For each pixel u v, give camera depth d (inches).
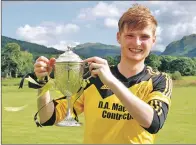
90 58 55.6
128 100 52.6
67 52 59.7
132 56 61.0
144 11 60.0
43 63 58.9
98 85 63.0
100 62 54.7
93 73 53.7
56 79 58.2
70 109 62.4
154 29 60.9
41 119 65.0
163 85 61.9
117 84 52.5
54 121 64.7
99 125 61.5
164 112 57.0
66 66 57.2
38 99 63.1
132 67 62.6
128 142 59.7
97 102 62.4
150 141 60.8
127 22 59.6
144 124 54.3
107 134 60.9
